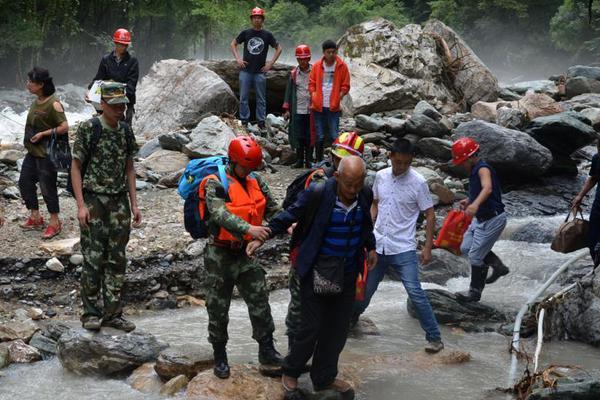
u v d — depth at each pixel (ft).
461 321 23.02
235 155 16.03
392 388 17.74
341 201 15.42
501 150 36.86
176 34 111.65
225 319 16.66
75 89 76.38
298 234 16.06
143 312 23.17
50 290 23.08
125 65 33.83
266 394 16.30
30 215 27.45
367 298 20.47
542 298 24.25
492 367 19.38
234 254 16.48
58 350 18.54
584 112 45.75
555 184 39.34
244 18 102.83
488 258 23.90
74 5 91.97
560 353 20.49
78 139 18.17
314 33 188.85
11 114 59.11
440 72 50.88
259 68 41.57
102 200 18.42
